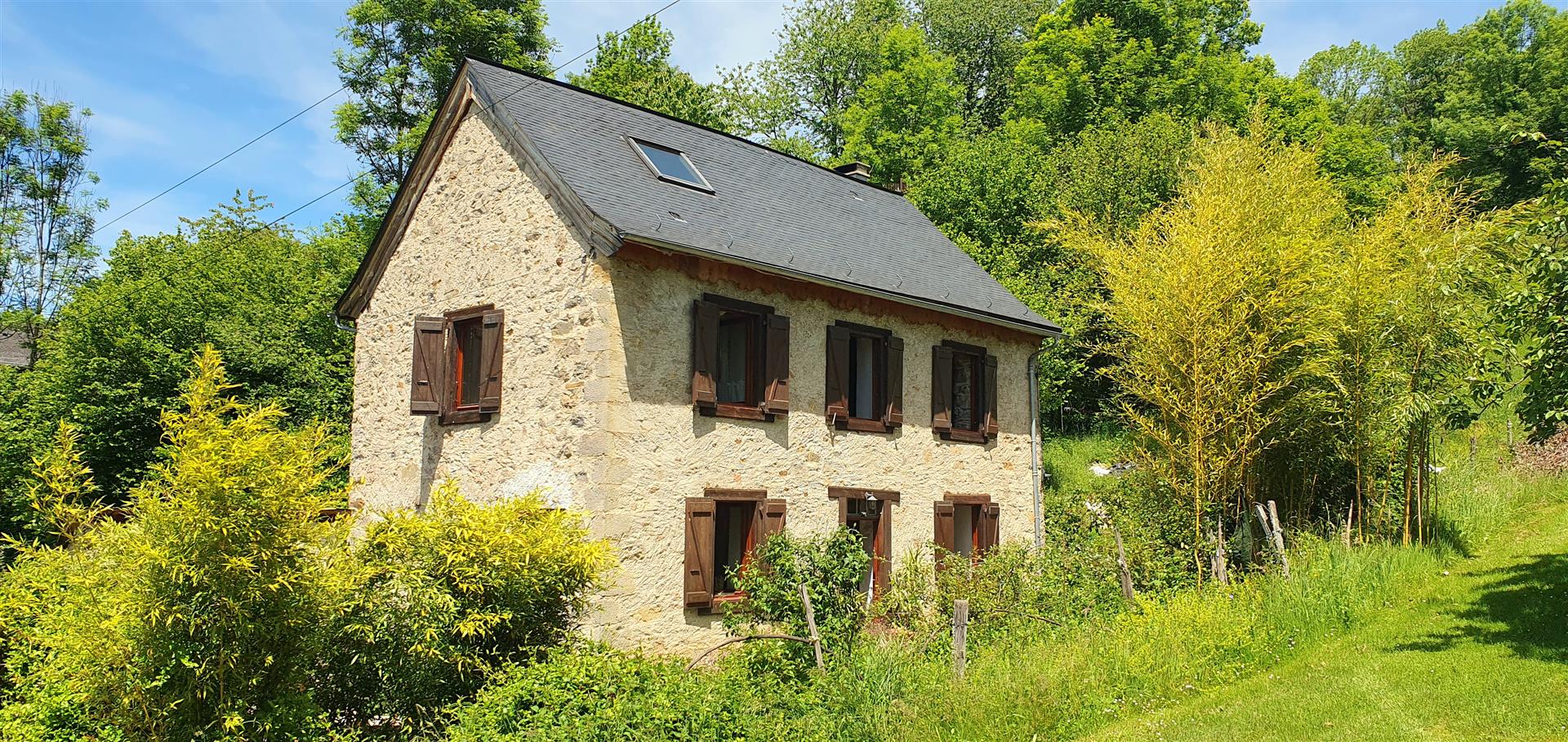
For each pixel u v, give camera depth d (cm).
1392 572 1106
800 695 790
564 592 831
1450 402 1035
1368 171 2894
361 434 1233
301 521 669
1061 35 2848
